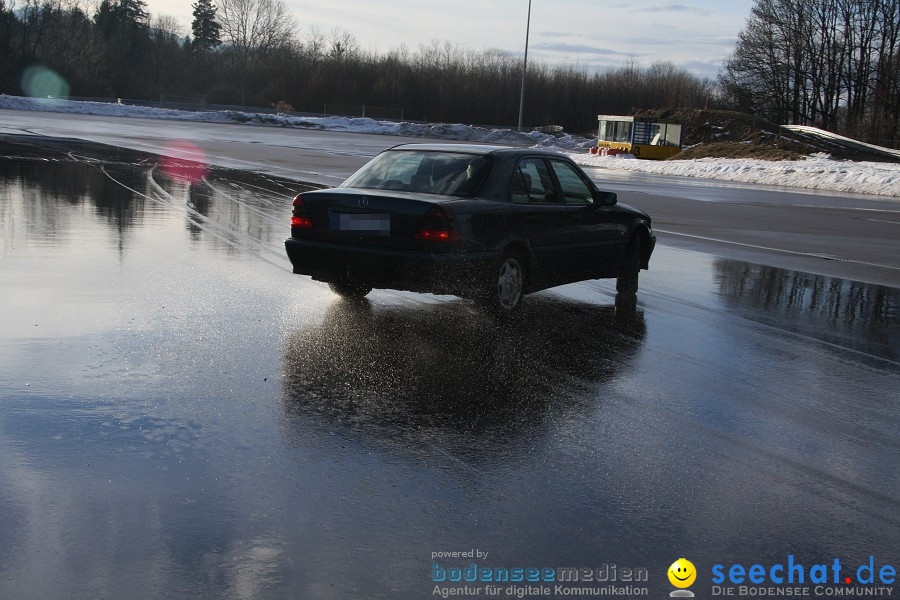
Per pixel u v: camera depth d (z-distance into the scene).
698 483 4.07
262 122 63.97
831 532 3.62
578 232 8.02
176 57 98.31
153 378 5.23
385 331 6.69
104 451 4.11
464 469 4.10
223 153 28.94
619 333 7.08
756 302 8.69
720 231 15.00
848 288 9.67
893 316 8.28
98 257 9.12
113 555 3.16
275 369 5.54
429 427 4.64
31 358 5.51
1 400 4.73
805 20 66.00
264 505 3.61
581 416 4.96
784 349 6.80
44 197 14.09
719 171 35.12
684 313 8.02
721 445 4.60
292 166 24.33
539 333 6.94
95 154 24.53
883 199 25.81
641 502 3.83
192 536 3.32
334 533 3.40
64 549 3.18
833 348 6.91
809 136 48.50
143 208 13.42
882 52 61.66
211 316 6.84
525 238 7.30
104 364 5.46
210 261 9.21
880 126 53.78
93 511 3.49
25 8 79.50
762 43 68.12
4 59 74.94
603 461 4.29
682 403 5.29
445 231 6.59
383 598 2.95
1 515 3.42
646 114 58.06
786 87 68.56
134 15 99.56
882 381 6.01
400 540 3.37
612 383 5.65
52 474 3.82
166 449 4.16
